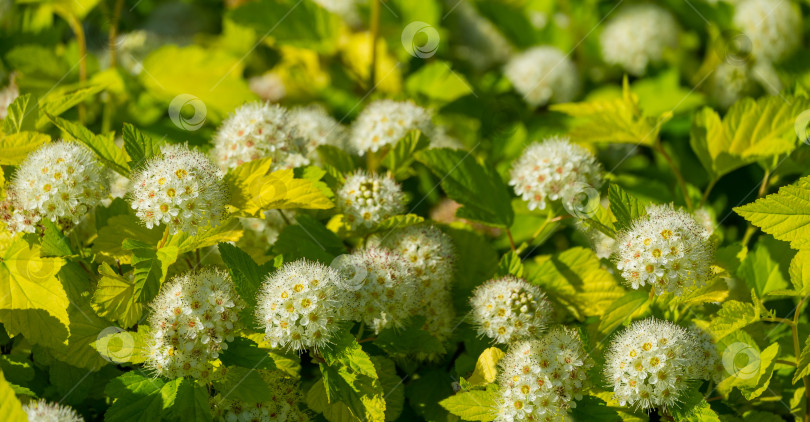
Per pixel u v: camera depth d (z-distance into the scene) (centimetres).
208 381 154
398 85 187
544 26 193
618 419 157
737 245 161
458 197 165
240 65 187
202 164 156
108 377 158
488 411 156
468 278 166
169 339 153
